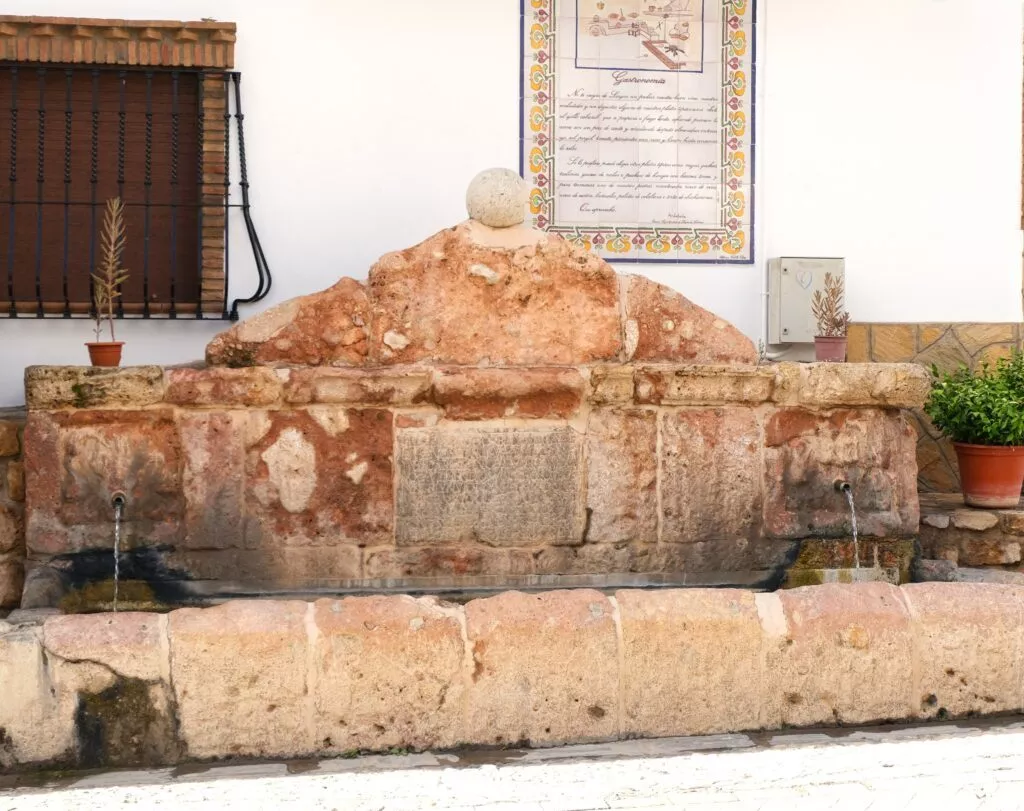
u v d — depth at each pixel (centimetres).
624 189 745
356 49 710
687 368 602
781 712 461
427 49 718
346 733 434
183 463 569
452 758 430
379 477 585
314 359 595
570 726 445
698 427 608
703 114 751
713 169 753
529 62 730
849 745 413
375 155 714
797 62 759
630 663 448
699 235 753
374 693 434
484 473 592
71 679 419
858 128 767
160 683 424
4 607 579
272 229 705
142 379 560
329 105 709
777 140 759
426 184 720
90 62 680
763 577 614
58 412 560
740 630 456
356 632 435
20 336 683
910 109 771
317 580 580
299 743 432
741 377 605
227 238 700
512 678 441
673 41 746
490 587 593
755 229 758
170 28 681
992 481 666
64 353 688
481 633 441
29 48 672
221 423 571
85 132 698
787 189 761
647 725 451
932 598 478
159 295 706
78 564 562
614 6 739
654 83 745
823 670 462
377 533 585
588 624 446
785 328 745
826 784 388
